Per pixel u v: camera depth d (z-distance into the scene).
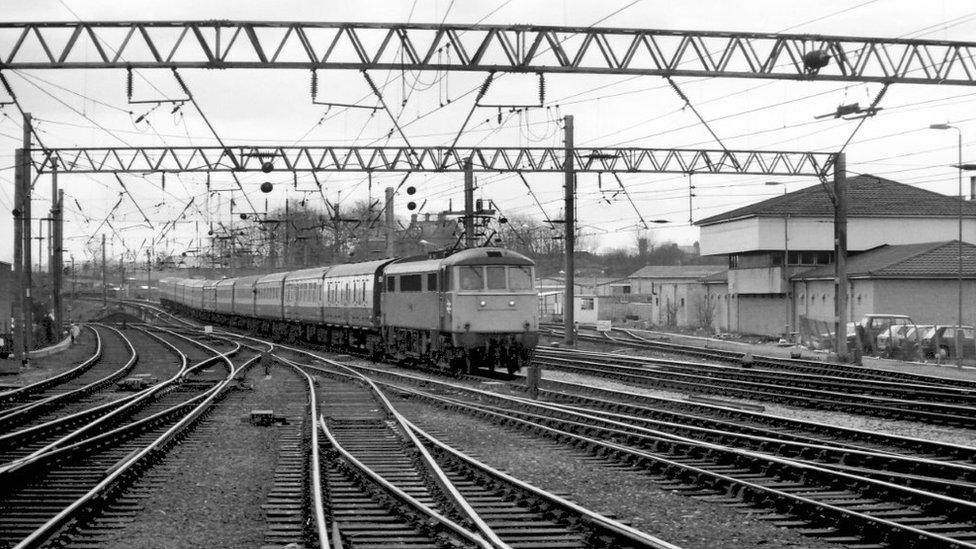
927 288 52.41
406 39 18.16
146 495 12.13
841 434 16.98
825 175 33.91
